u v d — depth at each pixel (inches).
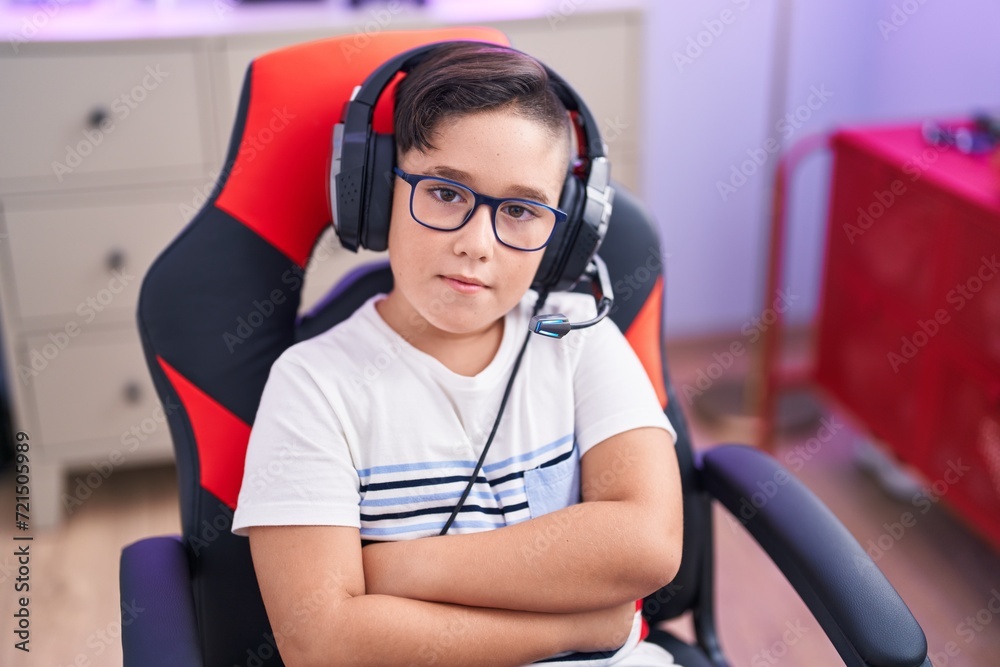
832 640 37.3
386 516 38.1
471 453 39.4
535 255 37.8
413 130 36.3
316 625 34.8
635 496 38.4
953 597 71.5
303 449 36.9
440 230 36.4
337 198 37.4
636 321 45.4
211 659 42.2
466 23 74.3
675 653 43.9
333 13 76.7
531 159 36.3
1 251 73.3
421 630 35.1
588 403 40.9
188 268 41.1
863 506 82.3
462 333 39.3
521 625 36.3
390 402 38.7
